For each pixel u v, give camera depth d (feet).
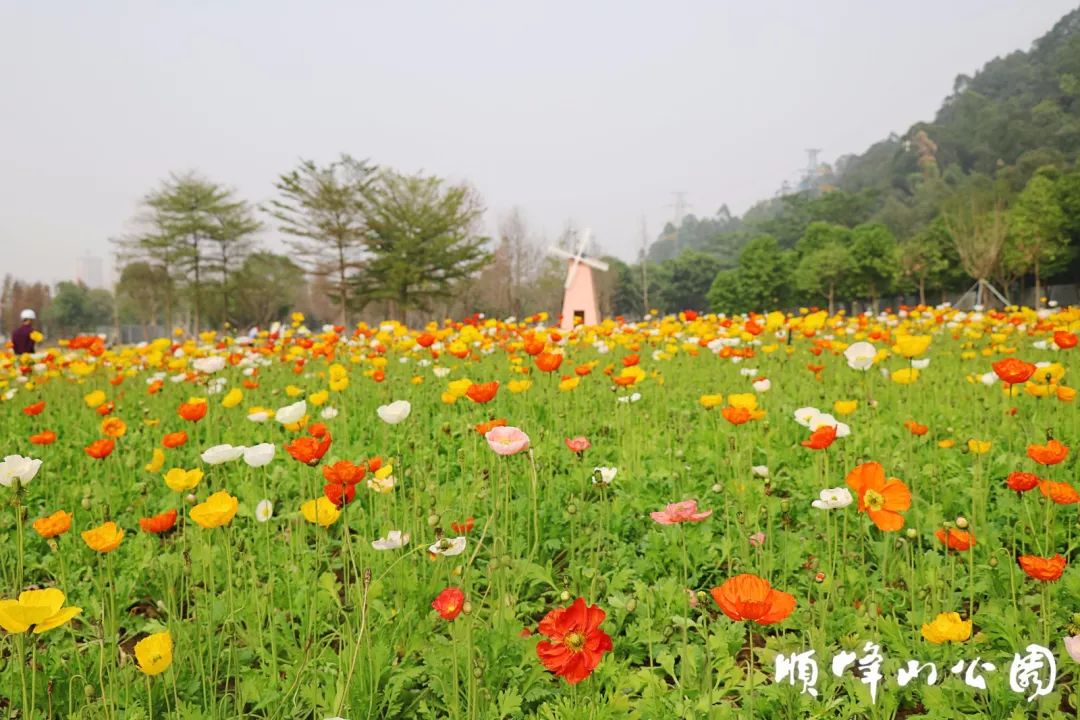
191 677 8.69
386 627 9.09
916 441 16.48
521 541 11.91
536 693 8.03
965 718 7.54
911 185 443.32
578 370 17.95
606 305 223.30
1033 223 164.35
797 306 264.31
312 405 22.54
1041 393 15.14
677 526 11.73
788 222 429.38
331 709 7.68
